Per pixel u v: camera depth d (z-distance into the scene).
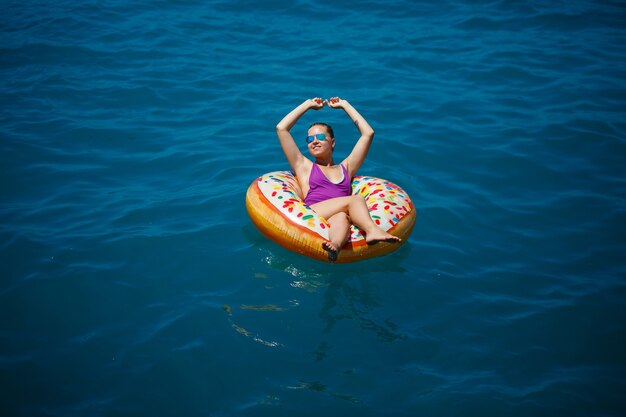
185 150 6.50
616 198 5.80
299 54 8.86
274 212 4.85
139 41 9.09
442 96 7.72
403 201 5.07
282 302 4.39
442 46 9.11
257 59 8.70
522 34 9.47
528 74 8.26
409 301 4.45
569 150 6.57
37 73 8.05
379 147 6.60
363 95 7.73
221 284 4.57
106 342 3.97
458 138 6.80
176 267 4.73
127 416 3.42
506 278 4.75
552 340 4.11
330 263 4.83
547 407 3.55
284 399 3.55
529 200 5.79
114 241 5.00
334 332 4.11
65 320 4.16
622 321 4.30
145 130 6.89
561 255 5.03
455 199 5.77
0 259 4.72
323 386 3.66
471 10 10.34
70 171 6.06
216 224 5.29
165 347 3.93
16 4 10.29
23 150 6.36
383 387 3.66
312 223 4.74
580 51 8.88
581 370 3.86
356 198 4.82
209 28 9.66
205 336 4.03
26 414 3.41
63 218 5.31
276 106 7.45
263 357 3.87
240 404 3.51
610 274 4.80
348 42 9.25
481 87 7.95
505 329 4.20
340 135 6.86
